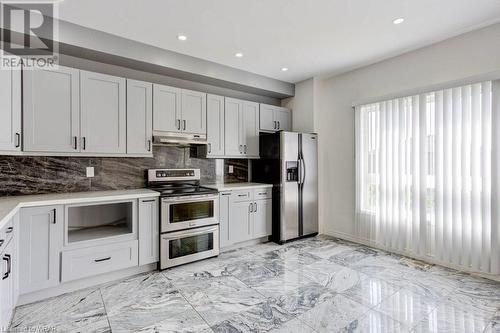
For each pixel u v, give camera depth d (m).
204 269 2.96
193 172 3.76
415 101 3.15
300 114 4.47
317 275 2.79
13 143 2.22
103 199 2.55
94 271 2.50
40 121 2.45
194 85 3.80
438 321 1.98
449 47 2.91
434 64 3.03
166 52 3.18
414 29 2.70
